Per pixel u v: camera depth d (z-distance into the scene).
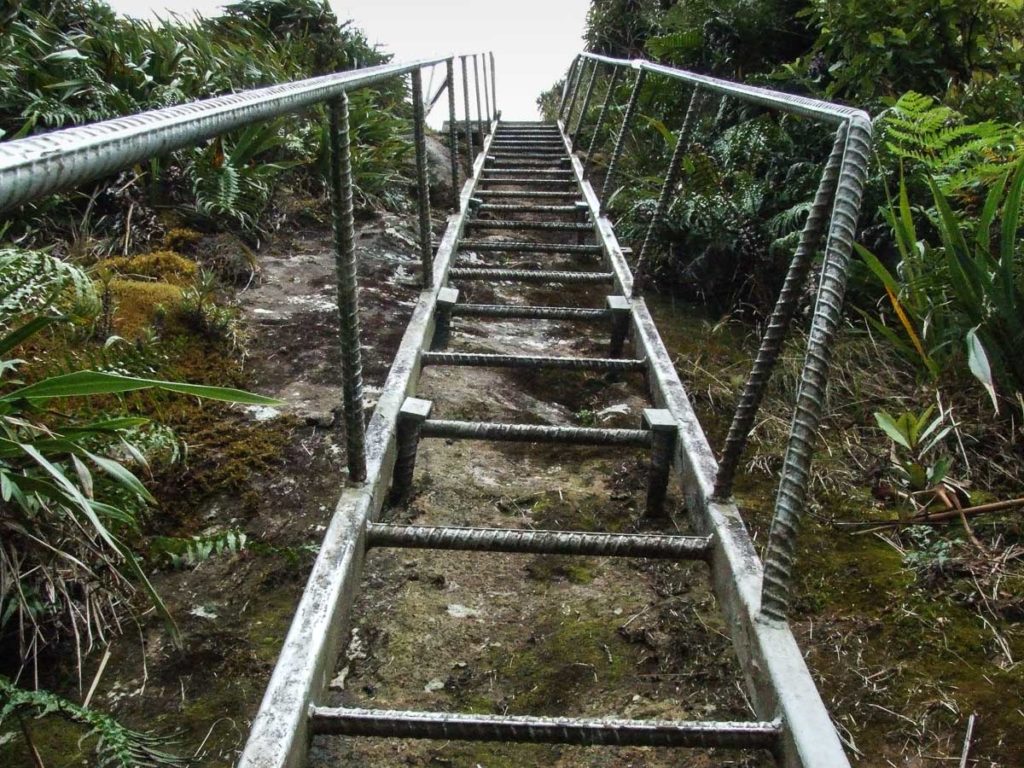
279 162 4.16
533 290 3.76
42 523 1.56
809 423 1.31
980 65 3.78
